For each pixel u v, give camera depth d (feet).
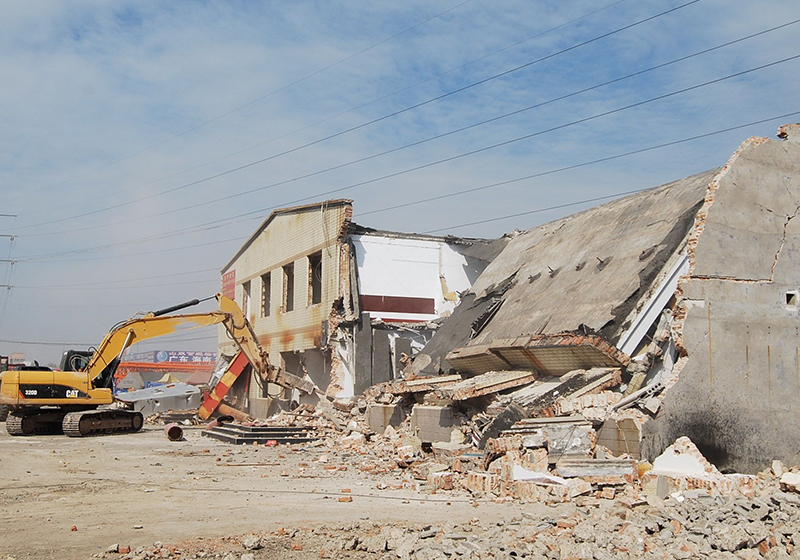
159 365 244.63
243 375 125.18
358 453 71.00
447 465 56.13
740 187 58.85
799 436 57.06
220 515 39.63
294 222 117.50
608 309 60.64
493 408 58.75
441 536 33.40
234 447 77.97
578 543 32.09
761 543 33.14
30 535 34.37
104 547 32.01
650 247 63.87
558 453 48.96
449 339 86.48
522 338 66.33
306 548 31.94
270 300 126.00
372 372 99.35
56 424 97.14
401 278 105.40
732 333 56.24
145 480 53.11
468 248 109.40
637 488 46.55
